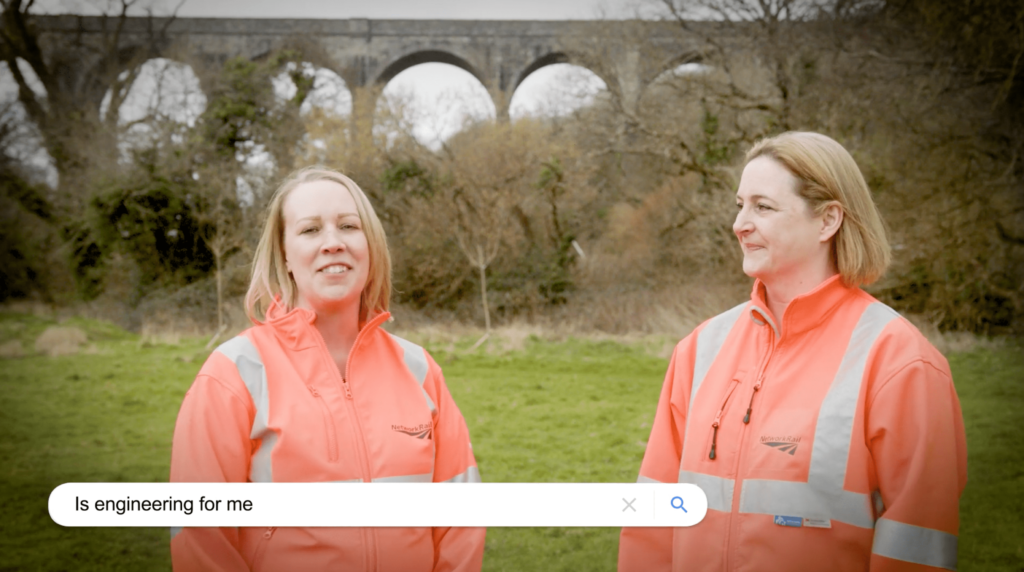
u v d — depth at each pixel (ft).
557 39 67.41
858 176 6.28
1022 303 43.29
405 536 6.00
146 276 61.57
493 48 97.30
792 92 53.67
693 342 7.07
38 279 68.90
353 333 6.67
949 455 5.47
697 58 60.59
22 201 68.85
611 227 66.28
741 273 49.08
